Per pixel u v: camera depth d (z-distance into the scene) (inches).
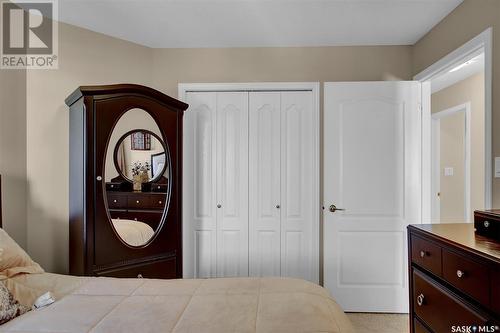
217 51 115.4
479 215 58.1
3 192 82.8
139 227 88.2
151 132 91.6
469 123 151.0
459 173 172.4
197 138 114.6
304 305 47.5
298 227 113.1
